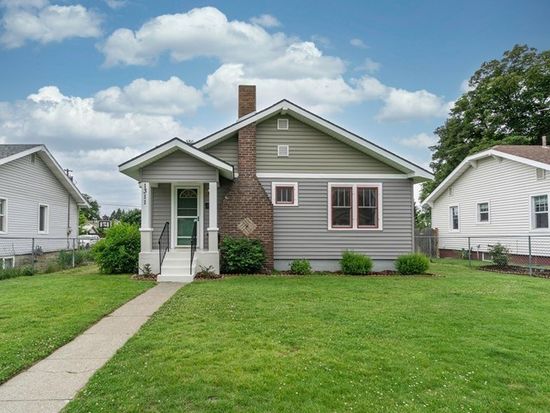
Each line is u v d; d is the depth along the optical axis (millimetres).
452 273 16031
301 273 15008
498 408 4246
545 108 33625
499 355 5754
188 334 6578
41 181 22688
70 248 25766
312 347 5969
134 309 8641
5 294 10352
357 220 16219
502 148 21812
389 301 9445
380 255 16188
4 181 19203
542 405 4328
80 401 4270
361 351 5820
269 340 6273
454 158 37281
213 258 14078
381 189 16328
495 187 22234
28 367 5289
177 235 15555
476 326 7238
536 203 19438
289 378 4848
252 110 17469
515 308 8789
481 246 23375
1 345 6039
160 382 4691
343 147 16328
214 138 15617
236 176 15555
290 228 16062
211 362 5316
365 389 4609
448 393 4551
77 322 7387
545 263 18797
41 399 4355
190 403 4207
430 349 5961
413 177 16109
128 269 15109
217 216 15242
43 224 23172
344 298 9742
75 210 27484
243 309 8375
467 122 36750
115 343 6270
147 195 14250
